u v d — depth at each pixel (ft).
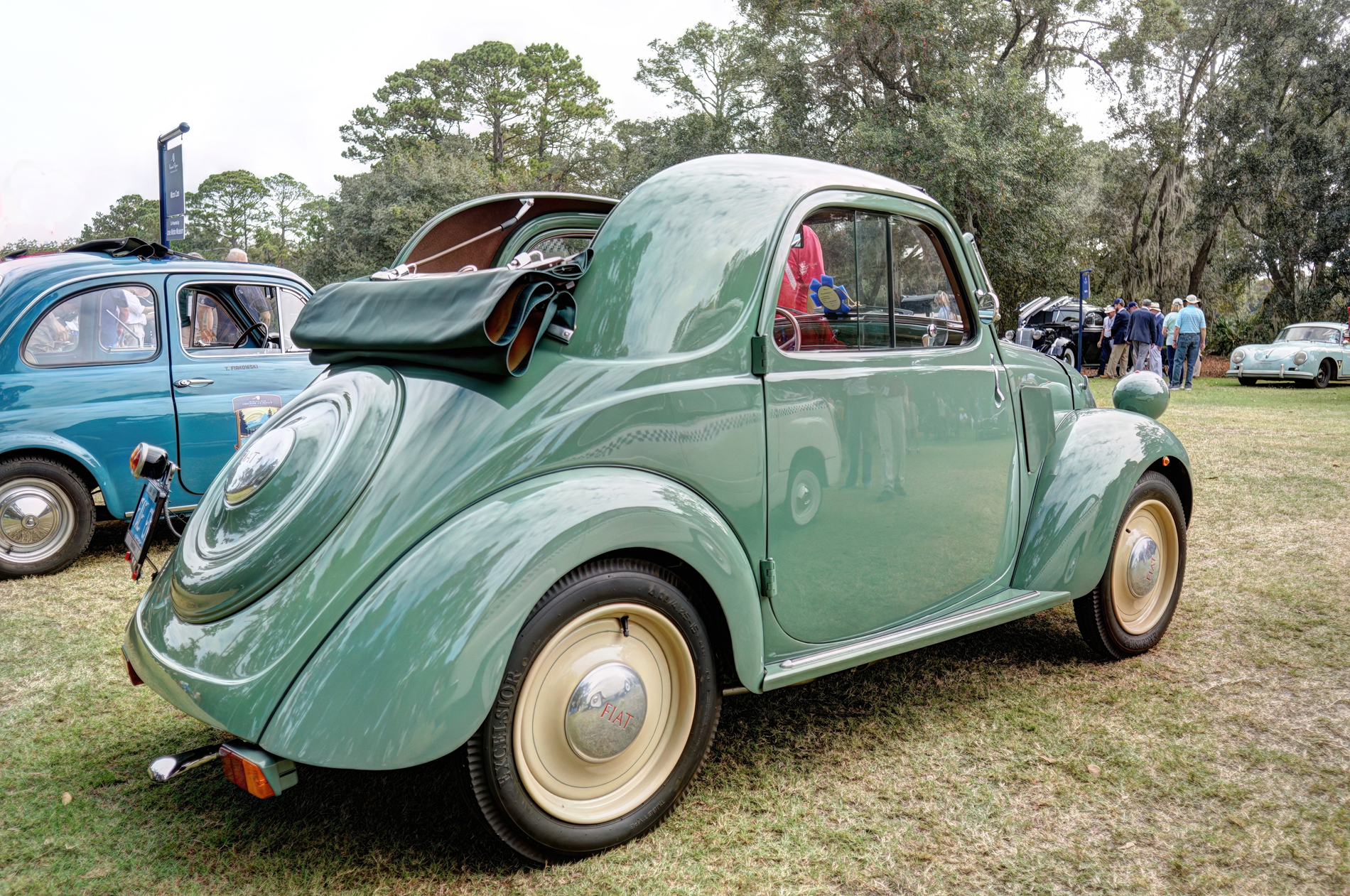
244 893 6.64
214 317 17.88
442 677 5.97
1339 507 19.51
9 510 15.56
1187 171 98.63
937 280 9.55
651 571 7.03
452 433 6.73
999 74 77.41
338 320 8.32
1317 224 86.43
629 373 7.18
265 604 6.52
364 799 8.05
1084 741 9.01
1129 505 10.83
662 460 7.19
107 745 9.22
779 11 84.74
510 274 6.79
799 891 6.61
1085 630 11.03
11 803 8.01
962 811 7.72
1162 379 12.42
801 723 9.52
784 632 8.02
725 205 8.06
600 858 7.04
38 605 14.03
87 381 16.17
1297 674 10.67
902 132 73.15
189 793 8.20
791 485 7.91
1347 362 56.49
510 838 6.63
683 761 7.39
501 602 6.17
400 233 134.10
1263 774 8.34
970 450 9.53
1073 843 7.25
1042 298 73.20
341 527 6.54
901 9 74.23
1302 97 88.79
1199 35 94.84
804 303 8.21
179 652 6.68
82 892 6.66
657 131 119.75
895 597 8.90
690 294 7.61
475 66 230.27
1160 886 6.68
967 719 9.56
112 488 16.34
